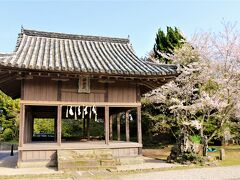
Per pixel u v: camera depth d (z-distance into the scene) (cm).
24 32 1505
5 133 2869
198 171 1121
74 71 1108
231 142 2456
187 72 1742
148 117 2247
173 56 1975
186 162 1324
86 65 1207
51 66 1084
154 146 2336
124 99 1304
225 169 1185
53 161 1159
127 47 1645
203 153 1513
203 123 1777
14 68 1055
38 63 1130
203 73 1803
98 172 1064
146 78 1237
